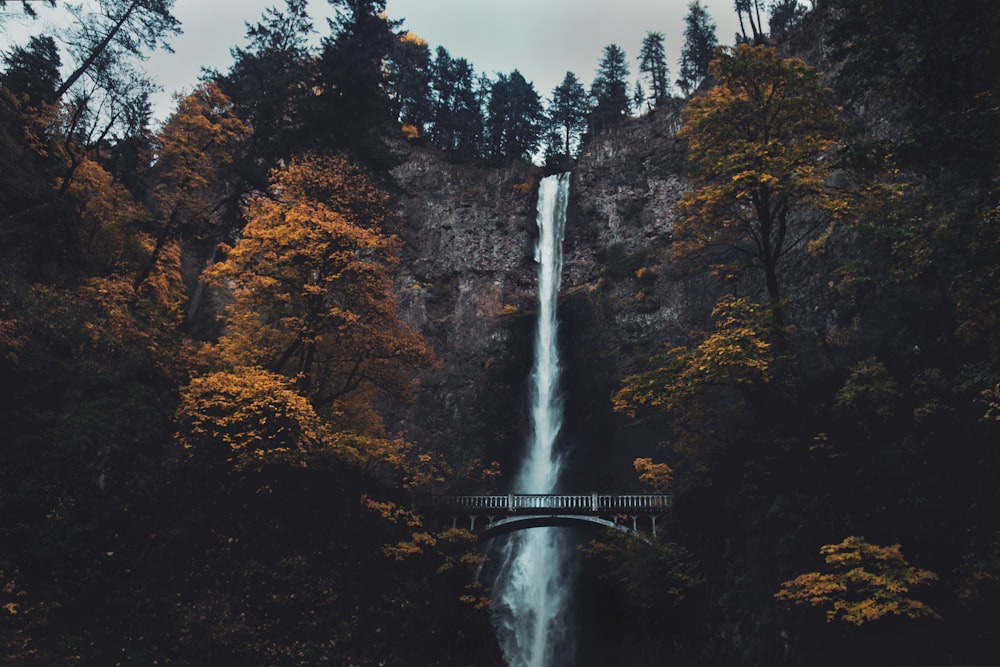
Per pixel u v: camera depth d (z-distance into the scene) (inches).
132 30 1182.9
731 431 1021.2
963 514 739.4
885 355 940.6
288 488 949.2
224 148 1267.2
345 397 1144.2
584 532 1745.8
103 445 839.1
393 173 2501.2
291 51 1359.5
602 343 2085.4
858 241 1036.5
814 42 1923.0
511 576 1814.7
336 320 1018.7
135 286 1172.5
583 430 2010.3
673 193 2209.6
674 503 1127.6
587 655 1572.3
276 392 862.5
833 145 924.6
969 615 669.9
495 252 2402.8
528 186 2485.2
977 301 586.9
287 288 1024.2
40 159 1175.6
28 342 855.7
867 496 815.1
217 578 824.3
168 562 807.1
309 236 1005.2
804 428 914.1
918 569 701.3
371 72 1333.7
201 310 1505.9
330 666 831.1
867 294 1072.8
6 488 732.7
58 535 731.4
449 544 1178.6
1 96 1117.7
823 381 959.6
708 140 999.6
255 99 1301.7
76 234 1146.7
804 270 1529.3
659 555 1040.8
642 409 1843.0
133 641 722.2
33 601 679.1
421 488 1210.0
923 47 611.8
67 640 671.8
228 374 906.7
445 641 1023.0
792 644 791.1
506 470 2071.9
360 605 916.0
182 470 891.4
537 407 2134.6
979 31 579.8
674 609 1051.9
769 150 914.1
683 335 1956.2
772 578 852.6
